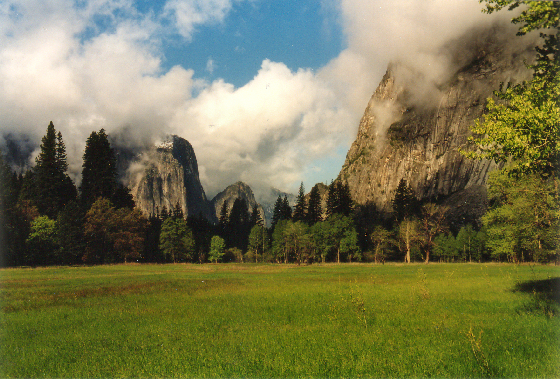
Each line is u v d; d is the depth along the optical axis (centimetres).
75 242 8394
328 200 13862
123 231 9169
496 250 4722
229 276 4309
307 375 793
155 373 820
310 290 2434
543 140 1266
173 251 10731
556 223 2916
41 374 838
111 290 2598
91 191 10644
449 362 867
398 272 4872
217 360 896
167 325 1319
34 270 5925
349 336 1115
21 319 1504
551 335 1070
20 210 8019
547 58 1366
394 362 872
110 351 1013
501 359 879
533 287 2158
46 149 10069
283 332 1184
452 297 1909
